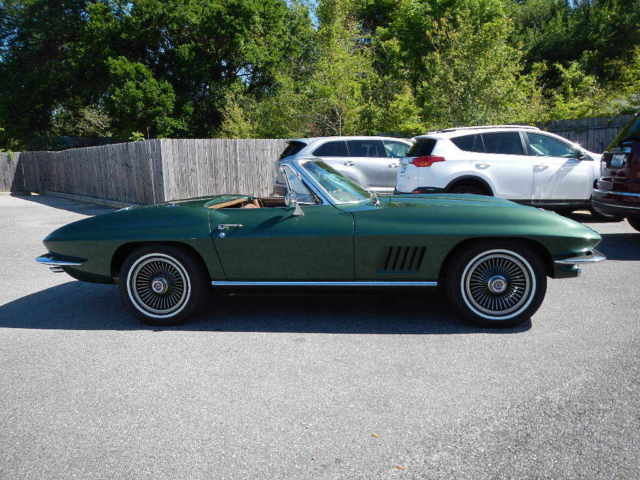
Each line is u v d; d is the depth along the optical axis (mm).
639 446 2369
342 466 2277
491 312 4020
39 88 34156
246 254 4133
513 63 15797
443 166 8016
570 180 8344
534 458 2299
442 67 15711
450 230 3924
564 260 3885
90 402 2957
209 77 31125
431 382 3102
